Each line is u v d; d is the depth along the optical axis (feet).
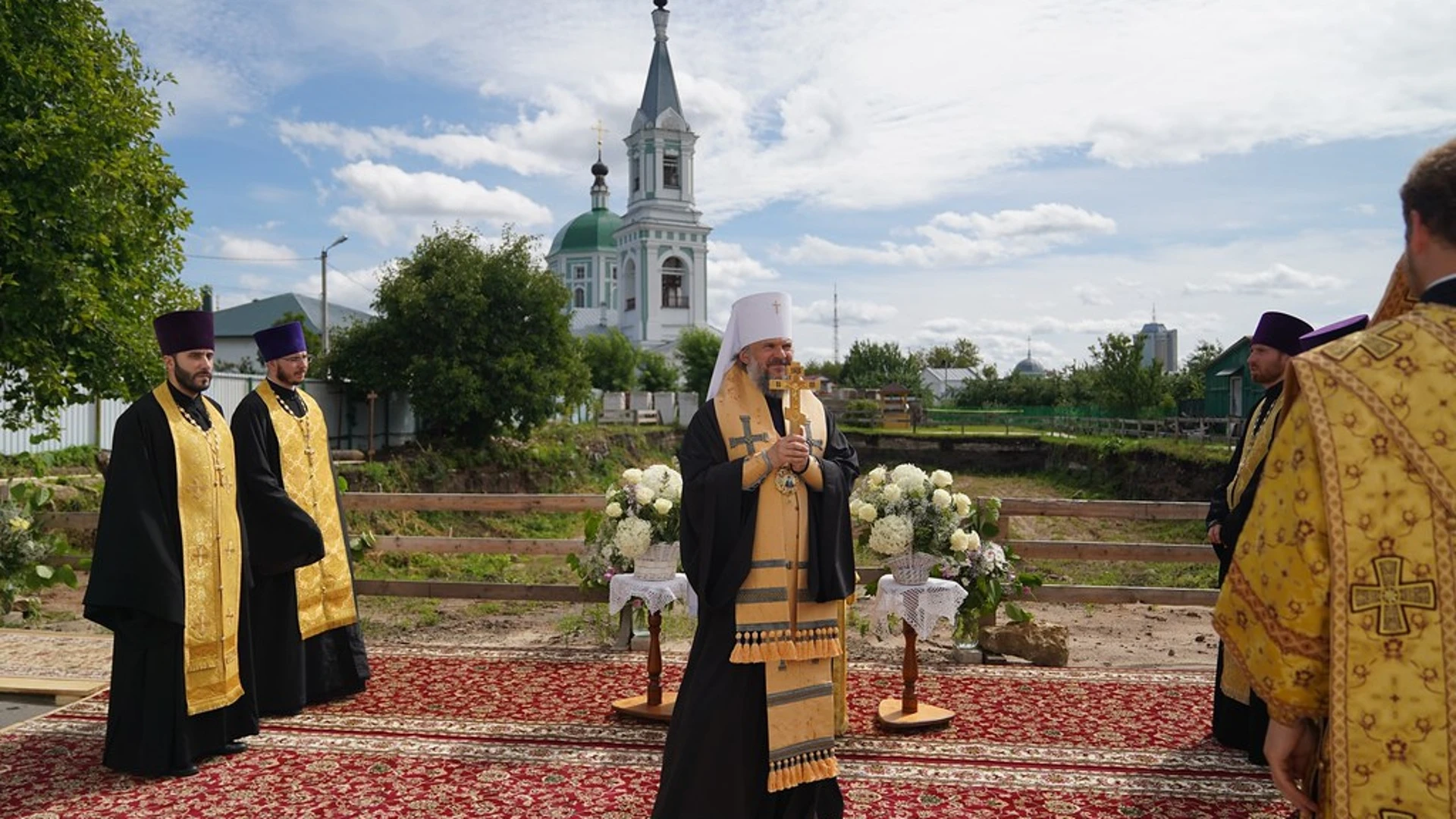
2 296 40.73
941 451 130.62
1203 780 14.80
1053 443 119.55
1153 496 88.99
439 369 85.97
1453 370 5.67
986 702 18.85
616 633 24.17
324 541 18.94
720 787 11.89
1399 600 5.64
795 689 12.10
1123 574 43.04
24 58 40.93
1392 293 6.90
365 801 14.02
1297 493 5.98
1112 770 15.20
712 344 179.42
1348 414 5.83
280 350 18.90
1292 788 6.17
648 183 218.38
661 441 136.15
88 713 17.95
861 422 155.94
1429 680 5.58
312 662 18.75
